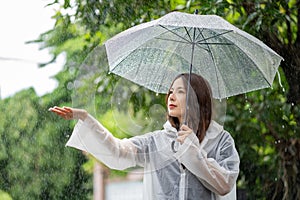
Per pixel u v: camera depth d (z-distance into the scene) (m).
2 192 9.77
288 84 6.47
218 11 5.97
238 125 6.72
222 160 4.32
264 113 6.55
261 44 4.41
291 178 6.61
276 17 6.09
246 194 7.09
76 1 6.37
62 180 9.71
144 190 4.34
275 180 6.87
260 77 4.68
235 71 4.67
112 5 6.28
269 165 6.92
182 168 4.30
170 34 4.57
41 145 9.81
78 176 9.66
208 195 4.29
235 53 4.63
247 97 6.59
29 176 9.83
